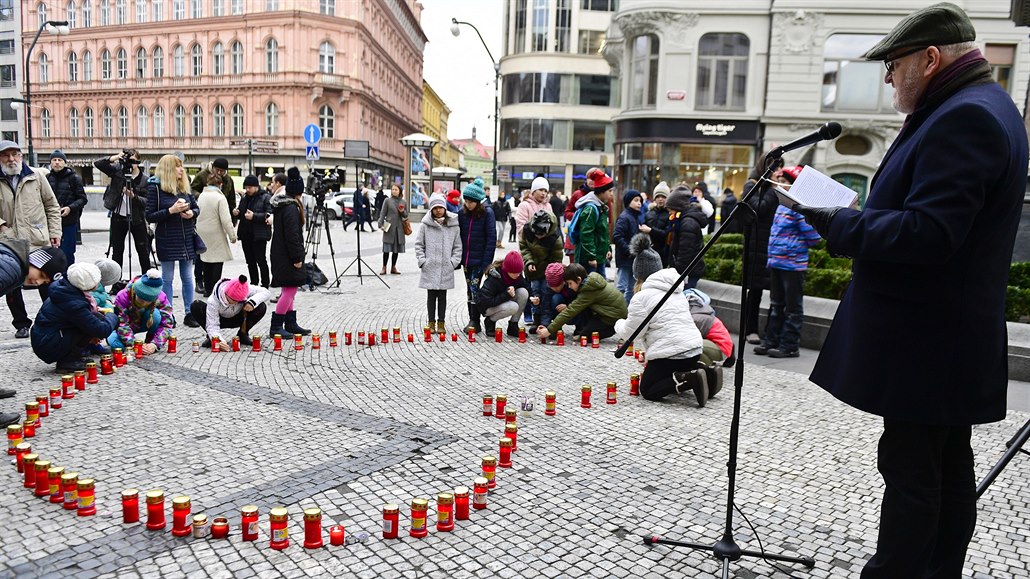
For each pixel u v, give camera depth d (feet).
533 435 16.93
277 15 172.24
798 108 77.20
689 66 79.82
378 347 26.35
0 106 203.21
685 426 17.83
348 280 44.91
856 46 75.87
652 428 17.62
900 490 8.74
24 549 10.82
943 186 7.58
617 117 86.22
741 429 17.63
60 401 17.76
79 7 192.54
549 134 172.76
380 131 211.61
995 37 72.33
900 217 7.80
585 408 19.24
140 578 10.16
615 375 23.00
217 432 16.30
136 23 186.19
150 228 37.88
